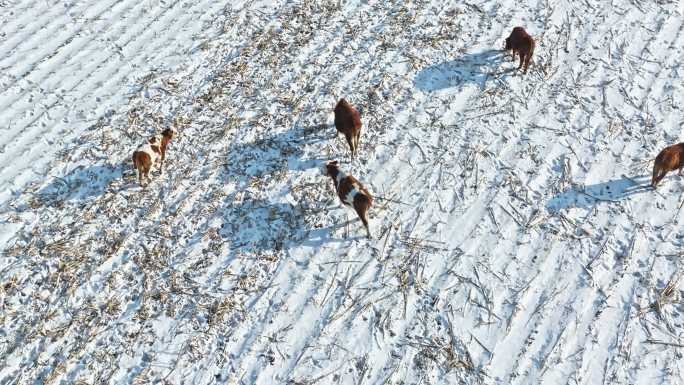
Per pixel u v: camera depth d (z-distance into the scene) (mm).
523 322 8766
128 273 9523
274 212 10305
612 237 9773
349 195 9516
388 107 12039
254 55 13406
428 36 13586
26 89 12781
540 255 9562
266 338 8703
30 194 10695
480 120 11711
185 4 14992
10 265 9617
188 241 9961
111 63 13375
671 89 12289
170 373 8383
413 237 9844
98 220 10258
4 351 8617
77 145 11562
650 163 10836
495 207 10234
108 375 8367
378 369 8328
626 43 13328
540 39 13367
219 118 12023
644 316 8773
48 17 14609
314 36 13812
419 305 8992
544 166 10875
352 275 9375
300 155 11219
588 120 11672
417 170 10859
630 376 8180
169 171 11016
